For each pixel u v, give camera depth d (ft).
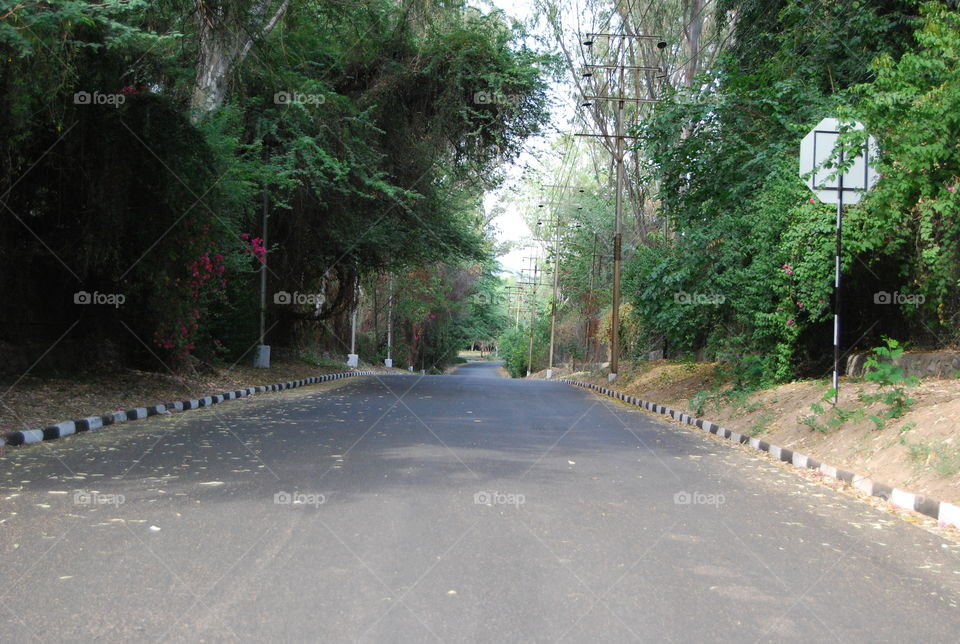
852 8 58.23
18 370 43.19
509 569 16.49
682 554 18.03
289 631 13.05
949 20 38.83
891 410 31.89
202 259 52.60
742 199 55.42
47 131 41.91
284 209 82.43
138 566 16.20
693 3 90.43
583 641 12.94
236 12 49.62
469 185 90.58
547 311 208.03
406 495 23.02
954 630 13.91
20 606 13.94
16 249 44.57
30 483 24.04
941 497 23.50
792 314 46.70
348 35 73.26
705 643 13.00
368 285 127.54
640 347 100.22
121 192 45.65
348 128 74.59
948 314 41.68
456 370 266.98
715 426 44.01
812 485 28.02
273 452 30.45
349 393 64.59
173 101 49.44
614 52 99.35
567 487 25.16
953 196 37.22
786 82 53.06
